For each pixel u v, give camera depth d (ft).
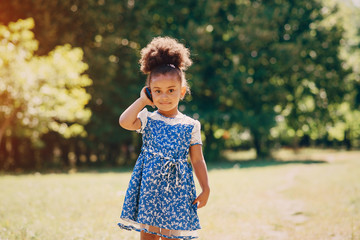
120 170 68.13
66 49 57.57
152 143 11.37
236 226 20.99
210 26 82.99
